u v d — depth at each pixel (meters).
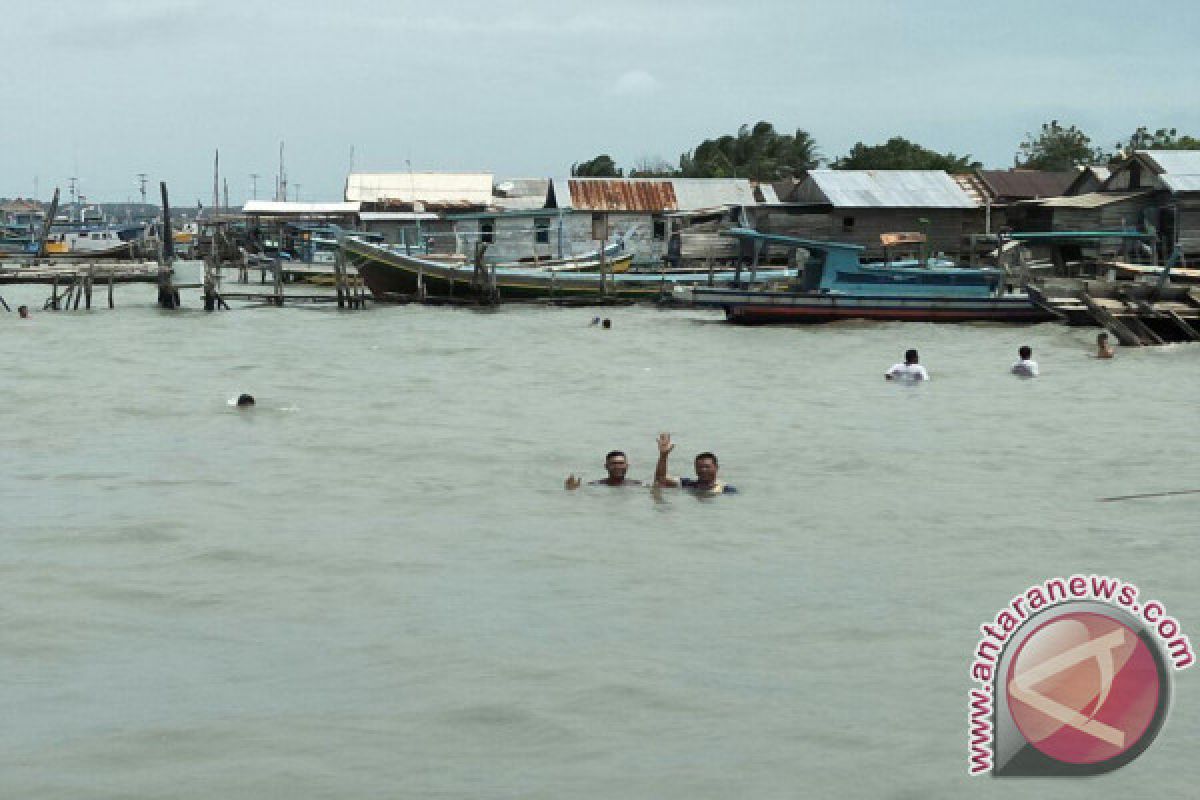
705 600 12.30
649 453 20.64
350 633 11.30
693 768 8.47
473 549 14.33
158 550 14.26
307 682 10.07
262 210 88.94
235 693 9.84
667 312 54.06
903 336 43.09
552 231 71.19
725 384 30.53
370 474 18.73
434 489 17.66
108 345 39.69
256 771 8.44
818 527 15.41
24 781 8.29
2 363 34.16
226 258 96.75
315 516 15.98
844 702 9.59
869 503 16.77
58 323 48.09
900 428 23.41
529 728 9.13
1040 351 38.50
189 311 54.22
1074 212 62.16
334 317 51.22
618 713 9.40
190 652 10.82
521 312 53.75
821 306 46.62
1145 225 60.75
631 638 11.13
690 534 15.03
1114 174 64.38
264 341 41.38
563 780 8.30
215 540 14.70
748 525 15.51
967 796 8.05
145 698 9.74
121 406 25.84
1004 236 57.28
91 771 8.44
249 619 11.75
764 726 9.14
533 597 12.41
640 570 13.41
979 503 16.75
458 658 10.60
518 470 19.09
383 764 8.55
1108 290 43.47
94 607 12.10
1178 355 37.16
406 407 26.06
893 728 9.09
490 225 72.00
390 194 89.81
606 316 51.78
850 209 68.31
